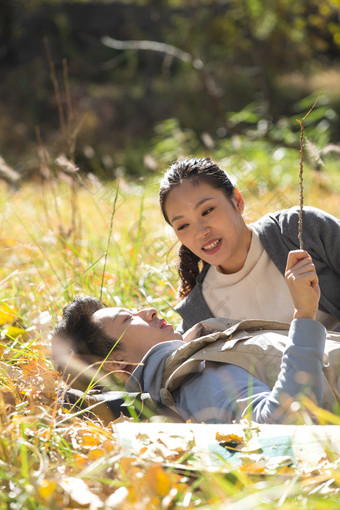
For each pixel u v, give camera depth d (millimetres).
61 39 21656
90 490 1814
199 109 18031
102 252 5215
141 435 2092
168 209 2924
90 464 1970
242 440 2035
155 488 1698
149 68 19438
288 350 2373
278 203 5984
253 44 14492
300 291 2434
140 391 2629
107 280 4391
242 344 2582
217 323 2820
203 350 2596
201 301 3152
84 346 2775
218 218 2863
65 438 2207
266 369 2549
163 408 2600
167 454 1950
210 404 2475
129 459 1916
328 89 18328
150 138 17375
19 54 21922
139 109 18516
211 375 2557
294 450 1965
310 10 13672
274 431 2094
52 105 19109
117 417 2516
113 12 21891
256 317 2996
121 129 18000
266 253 3002
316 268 2924
